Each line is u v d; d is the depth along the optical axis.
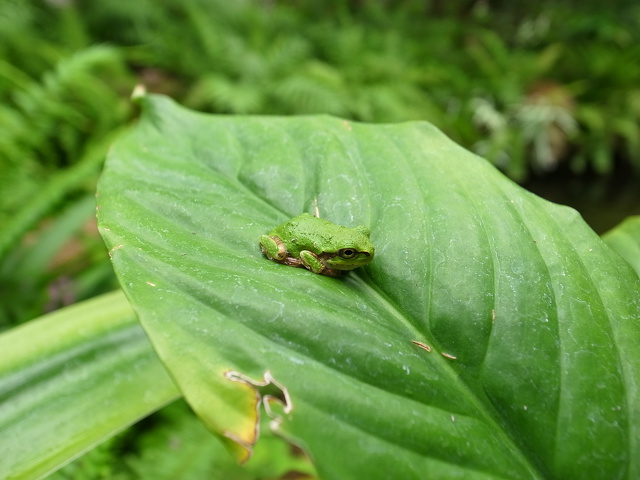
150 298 0.10
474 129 0.56
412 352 0.11
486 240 0.13
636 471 0.10
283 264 0.13
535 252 0.13
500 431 0.11
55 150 0.37
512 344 0.12
